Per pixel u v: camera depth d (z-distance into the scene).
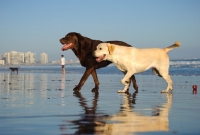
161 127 4.52
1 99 8.02
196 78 18.44
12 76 22.09
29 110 6.11
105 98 8.33
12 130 4.31
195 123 4.81
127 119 5.15
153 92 10.11
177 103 7.30
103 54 9.98
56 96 8.78
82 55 10.72
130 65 9.95
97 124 4.71
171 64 40.78
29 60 110.00
